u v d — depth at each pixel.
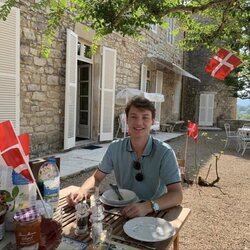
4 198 1.33
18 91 5.41
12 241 1.29
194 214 3.92
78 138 8.78
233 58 3.76
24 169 1.33
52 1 2.68
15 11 5.20
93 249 1.25
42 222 1.27
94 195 1.88
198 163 7.39
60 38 6.59
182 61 17.36
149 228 1.49
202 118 18.02
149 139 2.03
